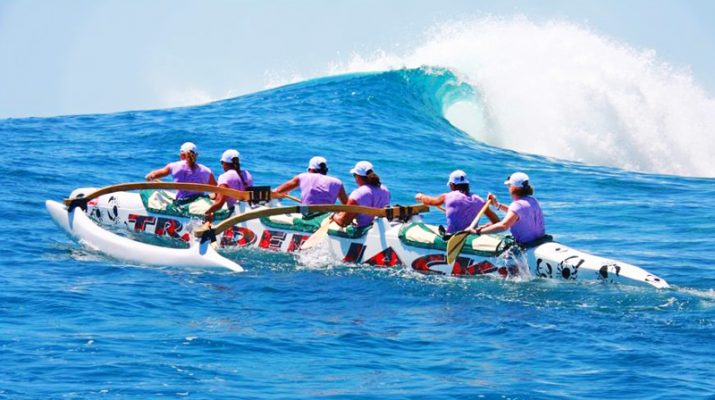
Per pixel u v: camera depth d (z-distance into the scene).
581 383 8.90
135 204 17.58
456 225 14.20
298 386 8.73
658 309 11.77
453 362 9.59
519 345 10.25
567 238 17.83
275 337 10.41
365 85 37.50
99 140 29.36
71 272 13.68
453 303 12.27
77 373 8.82
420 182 24.91
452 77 38.03
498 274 13.74
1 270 13.57
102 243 15.57
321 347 10.08
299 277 13.86
